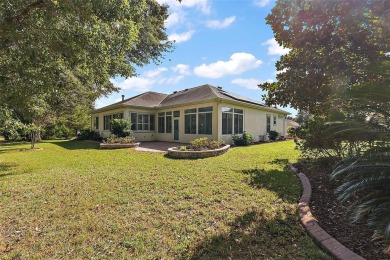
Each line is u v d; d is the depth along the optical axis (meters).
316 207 3.87
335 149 6.20
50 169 7.61
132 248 2.79
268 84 6.64
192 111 15.69
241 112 16.67
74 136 26.95
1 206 4.21
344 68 4.64
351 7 4.14
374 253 2.48
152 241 2.93
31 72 5.18
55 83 5.99
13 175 6.76
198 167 7.36
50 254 2.72
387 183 2.81
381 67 3.11
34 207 4.13
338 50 4.68
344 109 4.57
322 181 5.45
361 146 5.18
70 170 7.34
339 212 3.62
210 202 4.21
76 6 4.41
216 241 2.89
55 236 3.12
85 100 16.98
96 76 6.71
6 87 5.20
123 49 5.96
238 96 18.91
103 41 5.16
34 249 2.83
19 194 4.89
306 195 4.43
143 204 4.18
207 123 14.67
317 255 2.51
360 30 4.33
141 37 11.70
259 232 3.08
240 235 3.01
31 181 5.96
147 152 11.46
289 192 4.68
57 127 24.72
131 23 5.86
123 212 3.84
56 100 8.93
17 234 3.20
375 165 3.00
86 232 3.20
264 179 5.73
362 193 3.35
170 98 20.34
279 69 5.95
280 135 23.20
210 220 3.48
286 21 5.15
